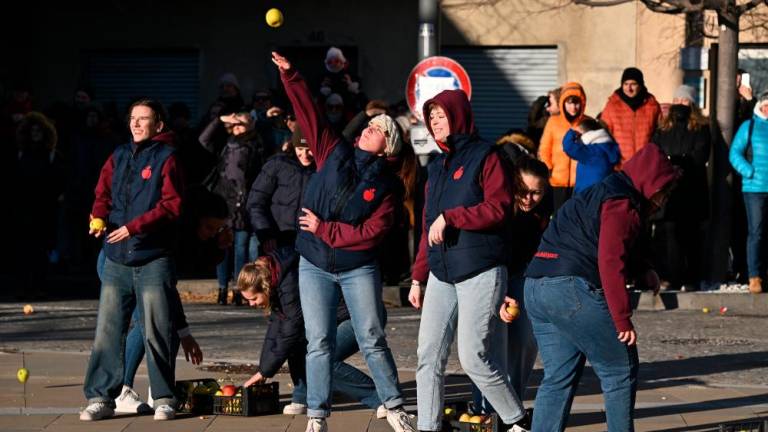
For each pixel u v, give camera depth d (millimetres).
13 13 48594
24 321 28797
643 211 14562
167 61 49781
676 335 27547
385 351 17078
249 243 30719
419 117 31281
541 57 47781
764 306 31578
